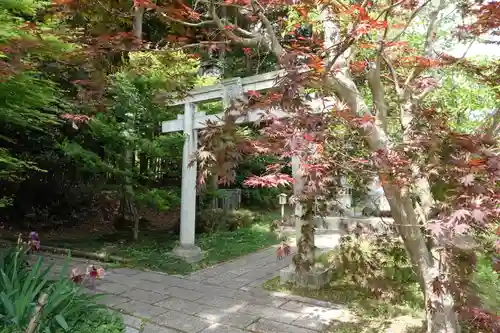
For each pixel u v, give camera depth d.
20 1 3.43
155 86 5.67
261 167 9.38
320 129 2.23
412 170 2.37
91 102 3.62
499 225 2.05
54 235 7.77
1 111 3.92
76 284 3.02
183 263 5.44
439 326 2.59
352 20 2.45
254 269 5.46
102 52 3.02
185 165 5.92
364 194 3.87
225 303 3.95
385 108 2.73
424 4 2.64
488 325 2.20
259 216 9.75
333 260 4.80
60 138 8.16
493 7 2.29
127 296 4.17
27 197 8.37
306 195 3.21
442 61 3.04
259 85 5.06
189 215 5.97
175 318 3.51
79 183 9.23
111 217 9.23
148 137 6.54
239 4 2.87
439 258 2.50
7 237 7.24
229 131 2.45
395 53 3.31
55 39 3.42
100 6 3.18
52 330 2.70
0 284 3.02
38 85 4.34
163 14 2.81
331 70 2.30
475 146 2.05
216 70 9.48
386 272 3.95
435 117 2.62
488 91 4.27
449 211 2.01
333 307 3.80
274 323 3.39
